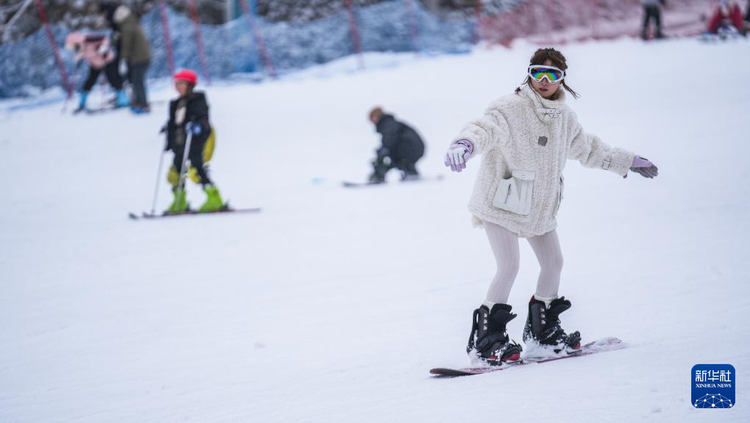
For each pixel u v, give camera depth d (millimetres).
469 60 43969
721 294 9633
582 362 7379
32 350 9344
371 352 8578
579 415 5977
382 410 6551
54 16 41344
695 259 11508
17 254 14445
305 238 14938
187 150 17578
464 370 7328
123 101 34312
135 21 32594
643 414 5922
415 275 11906
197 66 42094
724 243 12336
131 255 14070
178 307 10859
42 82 39844
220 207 17922
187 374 8273
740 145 21125
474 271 11992
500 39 49969
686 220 14195
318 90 37688
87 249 14664
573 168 21125
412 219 16328
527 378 7000
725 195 15953
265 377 8023
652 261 11617
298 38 45719
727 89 30859
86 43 33531
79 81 39812
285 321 9992
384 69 42750
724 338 7844
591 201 16672
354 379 7699
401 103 33531
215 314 10469
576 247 12898
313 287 11562
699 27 50781
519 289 10766
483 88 35719
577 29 51375
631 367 7062
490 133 7133
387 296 10867
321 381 7727
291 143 27844
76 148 27328
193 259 13609
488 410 6246
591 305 9703
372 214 17078
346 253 13609
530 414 6074
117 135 29094
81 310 10914
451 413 6266
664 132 24094
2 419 7289
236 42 43188
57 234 16125
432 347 8586
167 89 39062
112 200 20172
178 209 17891
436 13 50438
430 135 28281
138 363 8719
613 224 14383
